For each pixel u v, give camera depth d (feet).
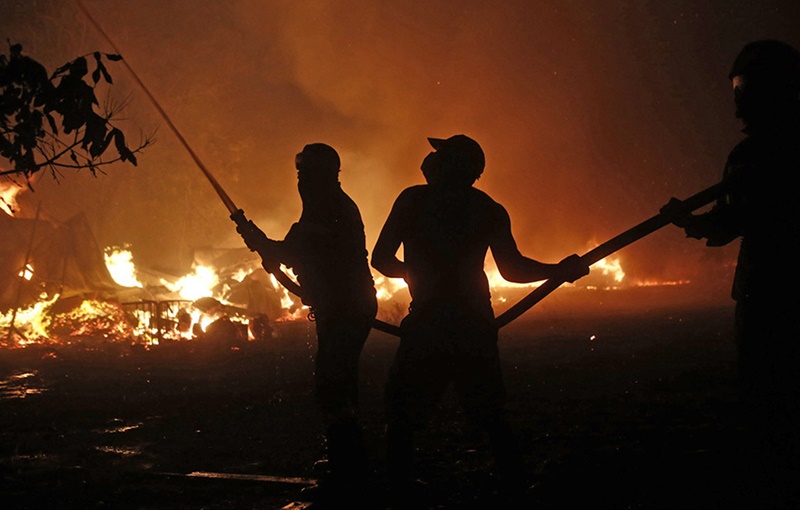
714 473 16.25
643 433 21.21
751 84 12.82
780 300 12.60
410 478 14.60
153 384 35.94
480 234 14.64
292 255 17.02
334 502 15.76
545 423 23.56
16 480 18.22
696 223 13.61
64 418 27.32
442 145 14.90
